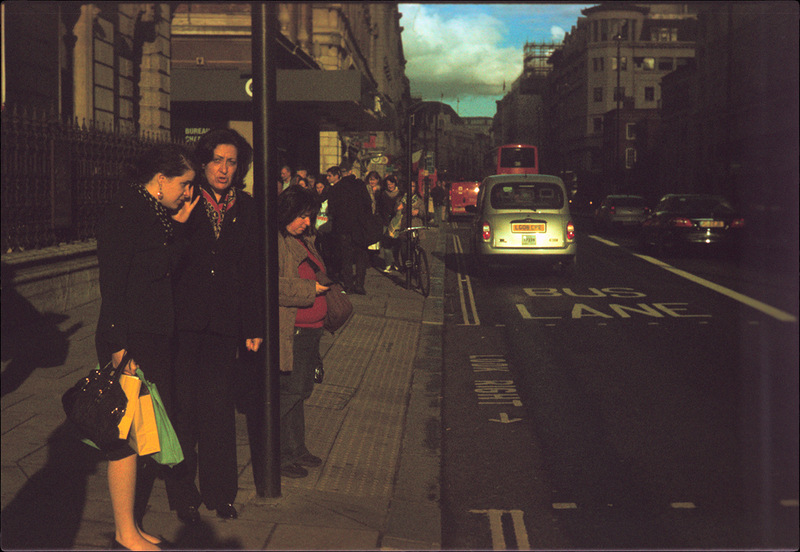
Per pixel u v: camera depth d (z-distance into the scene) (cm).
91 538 348
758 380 705
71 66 1102
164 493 414
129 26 1310
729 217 1941
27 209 807
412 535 382
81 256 895
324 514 399
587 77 9400
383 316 1063
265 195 389
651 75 9325
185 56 2519
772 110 3334
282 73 1931
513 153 4119
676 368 759
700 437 543
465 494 449
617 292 1329
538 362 809
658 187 5825
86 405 332
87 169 941
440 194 3472
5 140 768
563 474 479
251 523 382
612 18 9106
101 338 346
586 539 381
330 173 1382
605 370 761
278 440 414
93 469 426
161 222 354
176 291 374
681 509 417
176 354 377
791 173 3123
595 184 9369
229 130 387
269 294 399
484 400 663
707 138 4409
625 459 503
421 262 1308
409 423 595
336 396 651
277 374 410
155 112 1387
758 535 380
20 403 535
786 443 526
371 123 2702
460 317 1103
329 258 1377
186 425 381
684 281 1465
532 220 1514
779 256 1898
